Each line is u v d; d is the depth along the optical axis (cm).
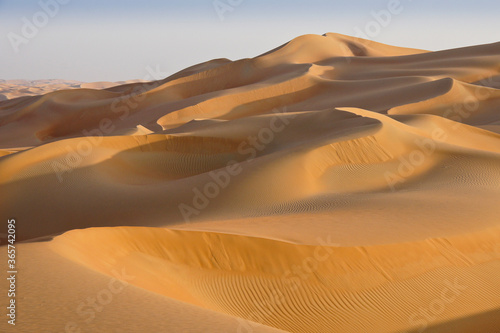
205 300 1299
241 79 9106
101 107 8112
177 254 1409
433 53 9638
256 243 1467
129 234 1395
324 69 9094
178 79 8838
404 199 2202
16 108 9300
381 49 12812
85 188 2764
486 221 1838
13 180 2819
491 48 9362
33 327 700
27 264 999
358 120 3656
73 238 1256
